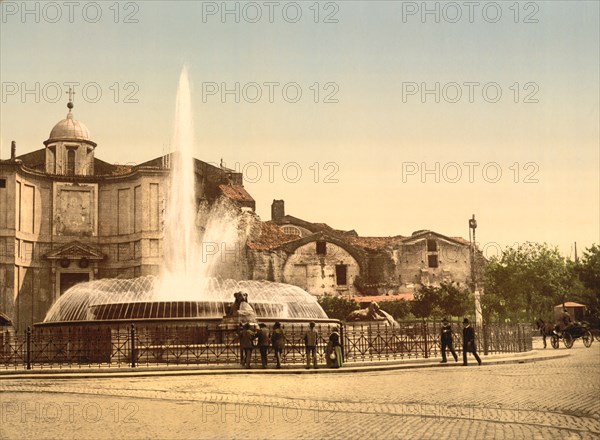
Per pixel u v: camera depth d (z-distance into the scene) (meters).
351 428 13.30
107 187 83.62
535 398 17.80
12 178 76.81
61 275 80.94
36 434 13.15
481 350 37.41
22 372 26.31
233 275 83.38
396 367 28.12
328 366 27.72
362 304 81.81
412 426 13.43
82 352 31.89
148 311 34.84
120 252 82.31
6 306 75.62
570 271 87.12
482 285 87.56
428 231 88.62
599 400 17.34
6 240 76.19
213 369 27.55
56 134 85.81
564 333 45.69
